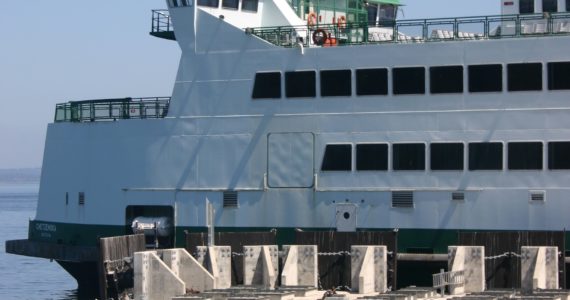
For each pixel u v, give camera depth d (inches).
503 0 3046.3
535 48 2810.0
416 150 2898.6
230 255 2923.2
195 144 3122.5
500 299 2410.2
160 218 3157.0
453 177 2861.7
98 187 3302.2
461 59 2866.6
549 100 2800.2
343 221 2952.8
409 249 2896.2
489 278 2765.7
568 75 2787.9
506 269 2758.4
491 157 2837.1
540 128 2802.7
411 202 2896.2
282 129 3021.7
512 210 2815.0
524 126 2815.0
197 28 3127.5
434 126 2883.9
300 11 3494.1
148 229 3144.7
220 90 3097.9
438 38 2940.5
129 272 2955.2
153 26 3393.2
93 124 3316.9
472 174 2847.0
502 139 2832.2
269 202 3026.6
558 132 2790.4
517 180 2815.0
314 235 2891.2
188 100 3137.3
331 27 3147.1
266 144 3036.4
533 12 3016.7
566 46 2790.4
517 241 2751.0
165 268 2746.1
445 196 2866.6
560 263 2716.5
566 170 2778.1
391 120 2918.3
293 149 3006.9
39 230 3511.3
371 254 2773.1
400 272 2915.8
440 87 2883.9
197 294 2625.5
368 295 2640.3
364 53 2945.4
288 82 3019.2
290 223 3004.4
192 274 2839.6
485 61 2847.0
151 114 3250.5
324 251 2876.5
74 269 3469.5
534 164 2805.1
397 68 2918.3
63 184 3420.3
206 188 3102.9
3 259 5477.4
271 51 3036.4
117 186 3253.0
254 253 2883.9
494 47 2839.6
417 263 2869.1
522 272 2687.0
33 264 5187.0
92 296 3486.7
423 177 2886.3
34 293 3969.0
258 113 3046.3
